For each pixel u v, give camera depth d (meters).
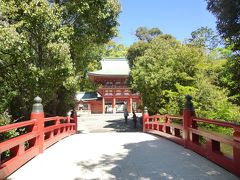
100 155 8.74
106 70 50.44
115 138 12.93
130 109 50.53
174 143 11.05
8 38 10.46
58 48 12.77
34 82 13.05
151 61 24.73
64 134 13.66
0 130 5.80
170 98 18.98
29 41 13.39
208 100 15.66
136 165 7.43
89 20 15.66
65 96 18.12
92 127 29.97
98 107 50.84
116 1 15.91
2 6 12.10
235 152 6.32
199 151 8.63
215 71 17.66
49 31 12.97
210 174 6.51
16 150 7.29
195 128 9.09
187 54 19.81
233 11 6.11
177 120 17.09
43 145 9.26
